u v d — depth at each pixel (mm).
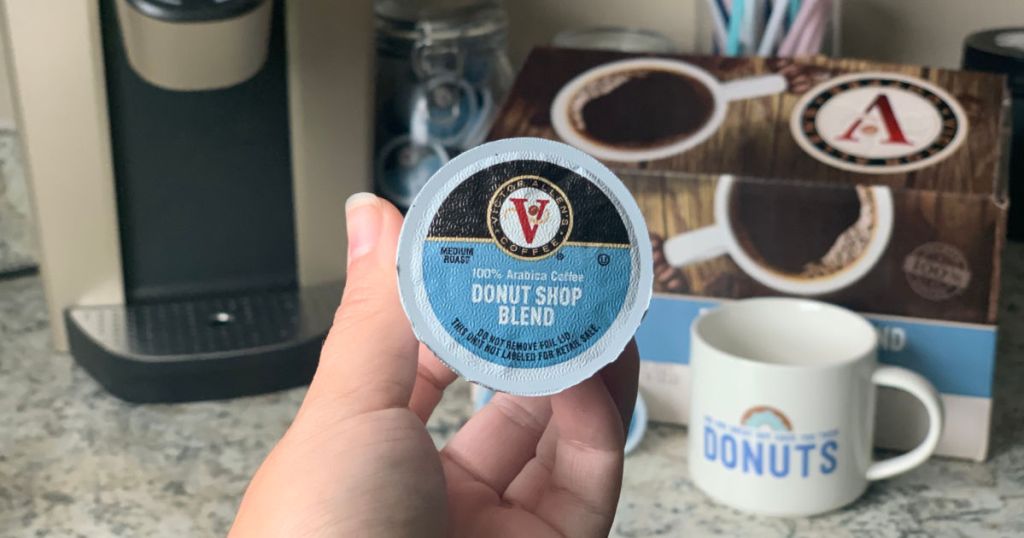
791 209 710
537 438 546
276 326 842
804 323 726
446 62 958
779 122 741
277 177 870
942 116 731
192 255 873
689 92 767
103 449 763
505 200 452
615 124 750
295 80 838
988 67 951
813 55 828
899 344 724
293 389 834
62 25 785
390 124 980
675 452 757
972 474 728
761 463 680
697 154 727
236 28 718
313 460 432
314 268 895
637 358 513
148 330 832
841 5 975
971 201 685
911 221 697
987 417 727
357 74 853
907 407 734
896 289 714
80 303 864
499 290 452
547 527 502
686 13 1036
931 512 692
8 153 980
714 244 728
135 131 828
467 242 452
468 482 530
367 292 465
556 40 980
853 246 710
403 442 438
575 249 454
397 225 473
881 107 742
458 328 452
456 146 974
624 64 795
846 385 669
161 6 692
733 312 728
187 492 719
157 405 813
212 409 811
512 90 782
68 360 875
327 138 860
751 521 688
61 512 698
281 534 421
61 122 809
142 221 854
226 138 847
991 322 708
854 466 690
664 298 748
